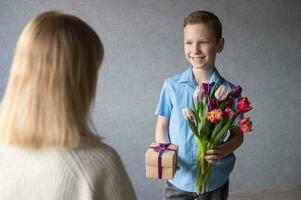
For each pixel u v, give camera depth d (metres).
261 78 2.13
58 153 0.61
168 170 1.19
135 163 2.07
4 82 1.80
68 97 0.61
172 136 1.36
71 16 0.64
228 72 2.07
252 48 2.07
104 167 0.63
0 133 0.63
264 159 2.29
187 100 1.32
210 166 1.24
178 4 1.90
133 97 1.97
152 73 1.96
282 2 2.04
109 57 1.90
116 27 1.86
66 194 0.61
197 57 1.24
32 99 0.60
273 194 2.34
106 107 1.96
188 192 1.37
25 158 0.62
